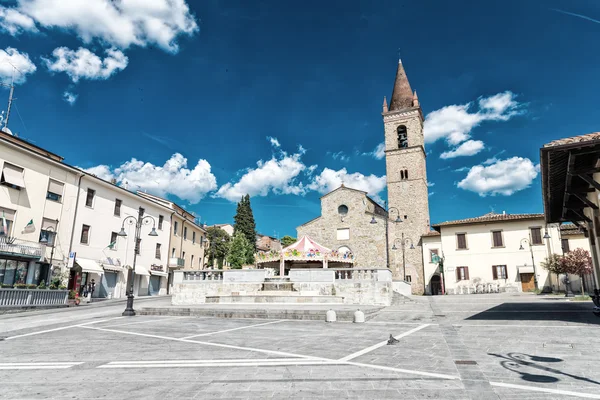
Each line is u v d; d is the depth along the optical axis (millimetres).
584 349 8805
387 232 47844
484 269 39969
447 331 12531
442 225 42531
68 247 31594
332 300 24219
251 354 9141
